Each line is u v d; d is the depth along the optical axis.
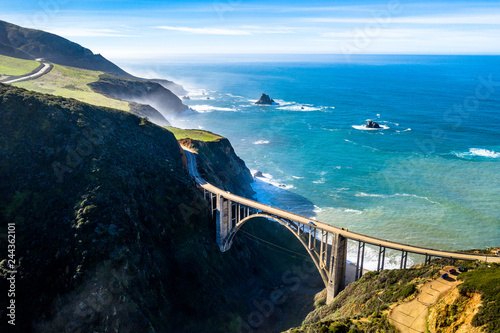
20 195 51.56
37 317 41.22
